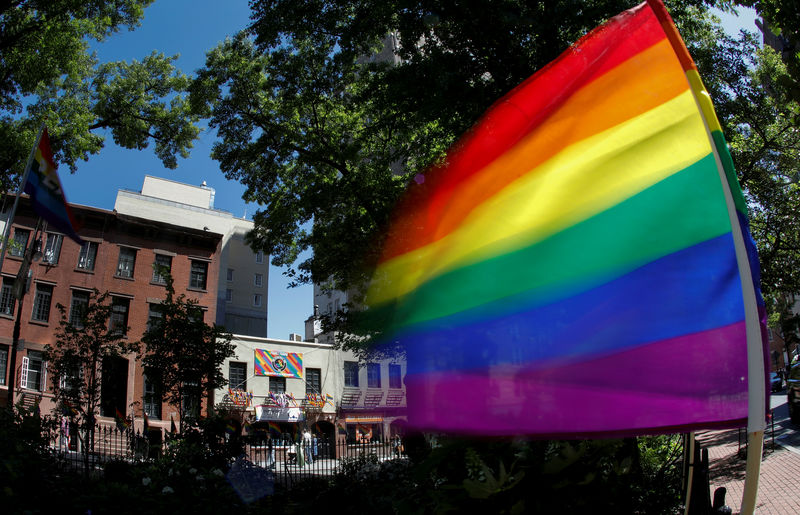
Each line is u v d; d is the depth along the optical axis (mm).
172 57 22672
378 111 16656
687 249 1597
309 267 17422
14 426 7121
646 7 1794
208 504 6914
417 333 1795
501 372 1631
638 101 1737
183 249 34156
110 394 12930
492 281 1718
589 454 1909
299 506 7766
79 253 30719
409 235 1940
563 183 1733
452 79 12258
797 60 5953
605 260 1636
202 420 10969
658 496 2543
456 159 1892
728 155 1607
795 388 17625
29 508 5391
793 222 15039
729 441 15484
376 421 36375
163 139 23031
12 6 17562
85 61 20562
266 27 15109
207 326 14188
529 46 12609
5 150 18078
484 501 1815
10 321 27625
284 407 34625
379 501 3227
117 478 8820
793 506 7055
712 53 13203
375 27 14758
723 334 1518
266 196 20391
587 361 1566
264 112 19078
